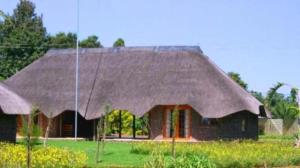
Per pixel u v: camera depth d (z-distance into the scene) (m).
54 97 48.59
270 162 27.36
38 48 73.06
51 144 39.28
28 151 20.42
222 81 45.81
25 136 20.61
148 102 45.22
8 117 38.75
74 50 53.25
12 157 22.23
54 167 22.59
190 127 45.12
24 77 51.53
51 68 51.84
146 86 46.69
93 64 51.00
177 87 45.66
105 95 47.34
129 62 49.94
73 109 47.31
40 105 48.12
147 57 49.78
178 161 18.53
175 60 48.47
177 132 45.22
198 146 34.28
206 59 48.41
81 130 50.47
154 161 18.59
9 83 51.06
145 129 56.84
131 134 57.00
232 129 44.97
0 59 72.75
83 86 48.91
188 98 44.50
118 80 48.41
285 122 57.78
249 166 26.66
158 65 48.50
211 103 44.03
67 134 50.34
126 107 45.59
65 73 50.88
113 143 41.41
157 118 45.91
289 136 55.59
